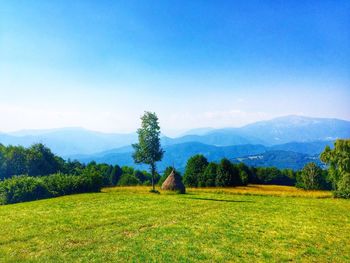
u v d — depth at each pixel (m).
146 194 50.38
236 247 19.59
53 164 89.50
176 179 52.25
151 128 58.44
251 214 31.89
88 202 38.81
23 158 79.88
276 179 112.69
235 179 83.44
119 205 35.97
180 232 22.91
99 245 19.31
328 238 22.73
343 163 65.19
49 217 28.23
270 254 18.45
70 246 19.05
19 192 46.16
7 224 25.17
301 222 28.41
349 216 32.62
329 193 57.34
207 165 86.50
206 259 17.19
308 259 17.88
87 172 58.81
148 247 19.02
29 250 18.23
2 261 16.30
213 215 30.39
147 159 58.44
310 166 86.06
